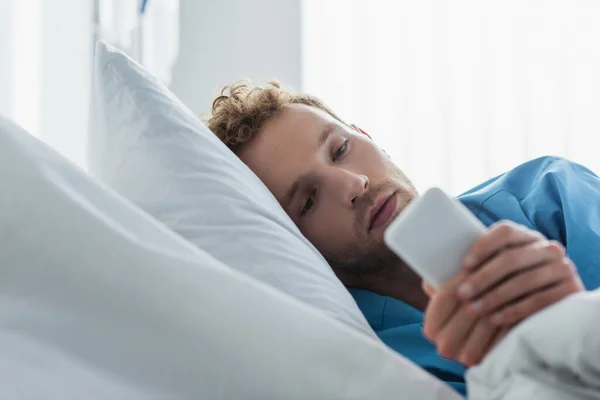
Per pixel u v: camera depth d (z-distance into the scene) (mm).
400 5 2434
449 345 540
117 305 571
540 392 473
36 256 589
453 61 2395
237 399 549
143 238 609
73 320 571
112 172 795
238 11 2496
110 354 561
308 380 548
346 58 2465
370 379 551
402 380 552
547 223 920
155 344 561
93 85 871
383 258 966
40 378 539
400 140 2424
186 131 789
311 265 705
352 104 2457
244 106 1061
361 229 953
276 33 2500
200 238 700
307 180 975
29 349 556
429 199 521
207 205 721
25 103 1709
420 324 900
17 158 625
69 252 586
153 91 825
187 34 2477
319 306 666
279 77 2498
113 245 586
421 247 517
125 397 542
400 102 2428
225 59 2486
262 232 708
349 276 1015
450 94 2396
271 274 676
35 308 576
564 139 2334
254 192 765
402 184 988
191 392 552
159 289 571
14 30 1687
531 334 482
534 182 988
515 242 517
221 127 1066
